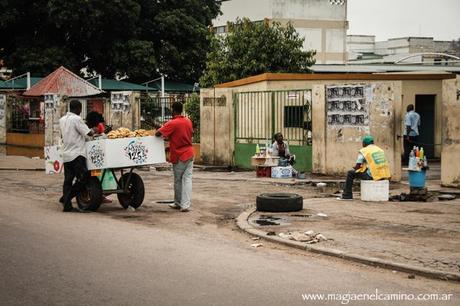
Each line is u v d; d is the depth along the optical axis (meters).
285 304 6.56
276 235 10.30
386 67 32.25
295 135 19.69
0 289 7.01
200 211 12.84
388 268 8.29
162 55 42.12
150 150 12.49
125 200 12.99
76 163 12.27
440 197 14.66
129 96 26.45
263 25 28.73
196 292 6.94
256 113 20.78
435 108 25.09
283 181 17.38
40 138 27.30
